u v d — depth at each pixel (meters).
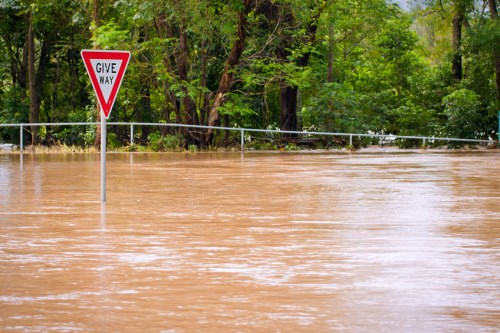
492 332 6.55
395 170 27.52
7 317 7.00
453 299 7.68
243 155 39.91
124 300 7.64
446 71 79.25
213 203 16.17
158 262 9.58
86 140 55.28
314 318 6.97
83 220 13.42
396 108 76.25
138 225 12.80
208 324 6.77
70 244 10.90
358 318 6.97
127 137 63.09
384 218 13.81
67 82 68.62
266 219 13.62
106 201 16.47
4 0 64.12
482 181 22.38
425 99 79.44
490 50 72.00
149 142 47.72
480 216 14.11
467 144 66.62
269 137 61.41
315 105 59.44
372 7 68.25
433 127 71.31
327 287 8.21
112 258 9.84
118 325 6.74
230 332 6.54
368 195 18.06
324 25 61.69
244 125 62.56
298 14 51.62
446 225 12.91
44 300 7.63
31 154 40.16
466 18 75.25
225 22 48.25
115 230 12.23
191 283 8.40
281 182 21.77
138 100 58.03
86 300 7.64
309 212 14.67
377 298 7.73
